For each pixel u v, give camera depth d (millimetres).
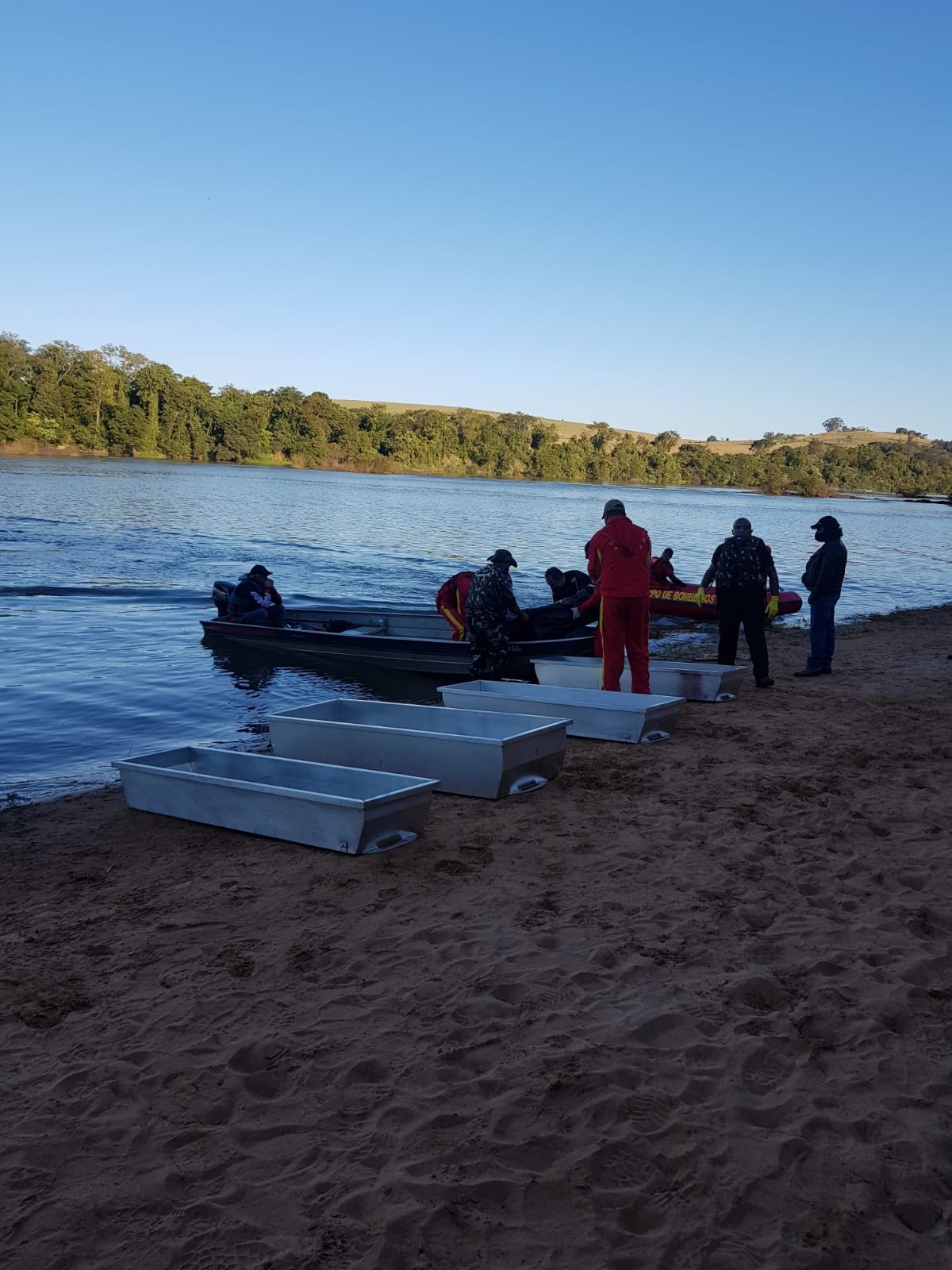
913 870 5164
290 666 13336
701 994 3893
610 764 7328
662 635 16609
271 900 4934
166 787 6332
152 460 107688
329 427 126000
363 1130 3080
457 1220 2684
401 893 4973
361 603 20203
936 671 11883
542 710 8289
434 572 26531
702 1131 3043
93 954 4398
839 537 11430
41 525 34031
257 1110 3205
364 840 5469
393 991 3963
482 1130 3061
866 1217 2682
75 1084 3369
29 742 9133
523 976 4059
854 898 4836
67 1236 2654
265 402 124312
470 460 137250
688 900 4828
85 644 14336
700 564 31562
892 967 4113
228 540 32781
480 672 10273
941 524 72312
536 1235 2631
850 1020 3693
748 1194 2770
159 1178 2881
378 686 12312
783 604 19516
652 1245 2590
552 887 5020
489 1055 3482
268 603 15023
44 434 99438
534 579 25484
